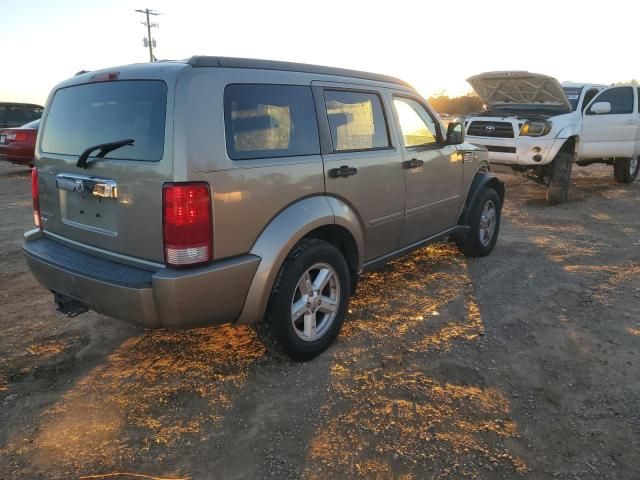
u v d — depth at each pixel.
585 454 2.67
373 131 4.10
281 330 3.31
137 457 2.64
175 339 3.90
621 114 10.69
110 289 2.90
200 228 2.81
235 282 3.01
